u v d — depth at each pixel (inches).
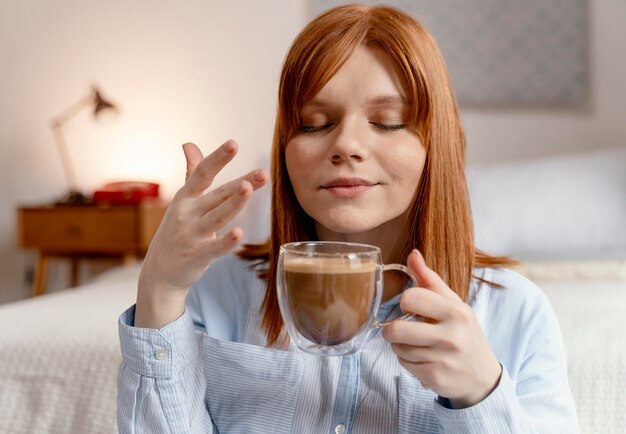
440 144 34.3
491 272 37.7
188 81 137.4
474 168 107.4
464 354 26.6
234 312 38.5
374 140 32.4
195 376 32.8
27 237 125.6
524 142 127.7
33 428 52.6
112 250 123.8
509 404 28.0
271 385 35.1
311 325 27.9
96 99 135.8
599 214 94.2
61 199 133.9
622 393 49.4
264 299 36.7
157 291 30.4
